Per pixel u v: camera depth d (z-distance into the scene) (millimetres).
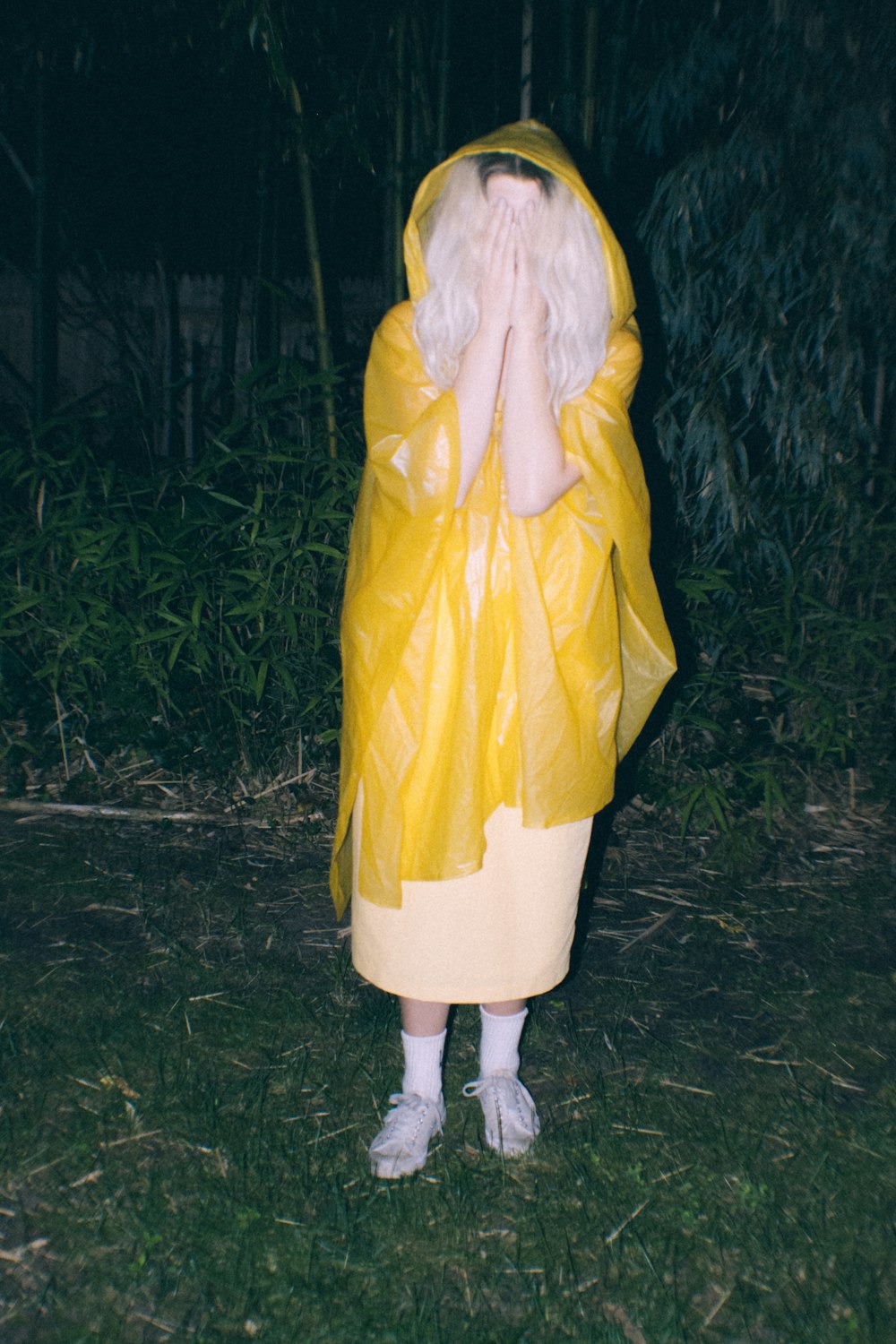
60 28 4176
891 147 3363
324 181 5156
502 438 1794
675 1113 2279
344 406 4434
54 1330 1741
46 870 3188
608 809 3686
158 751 3682
